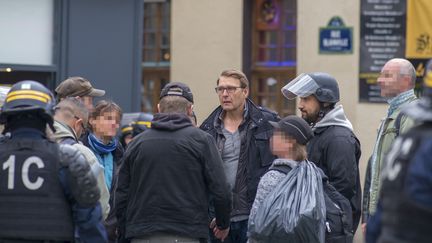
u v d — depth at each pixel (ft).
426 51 68.85
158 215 36.42
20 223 30.66
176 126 36.83
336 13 70.79
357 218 42.42
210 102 76.43
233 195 42.24
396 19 69.46
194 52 77.05
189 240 36.47
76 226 31.71
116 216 38.29
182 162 36.50
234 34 75.97
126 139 55.98
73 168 30.86
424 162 24.36
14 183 30.78
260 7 77.46
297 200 36.42
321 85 42.73
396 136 39.32
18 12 56.54
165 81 81.61
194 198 36.63
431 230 24.04
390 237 24.81
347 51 70.44
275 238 36.35
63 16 57.21
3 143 31.27
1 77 57.72
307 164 37.78
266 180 37.22
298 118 38.09
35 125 31.30
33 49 56.90
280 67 76.48
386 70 40.16
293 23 76.18
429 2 68.69
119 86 58.49
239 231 42.29
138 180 36.83
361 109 70.13
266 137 42.50
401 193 24.63
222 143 42.86
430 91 25.43
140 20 58.95
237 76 42.80
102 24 58.13
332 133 41.88
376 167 40.24
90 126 42.93
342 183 41.24
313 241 36.27
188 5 77.25
